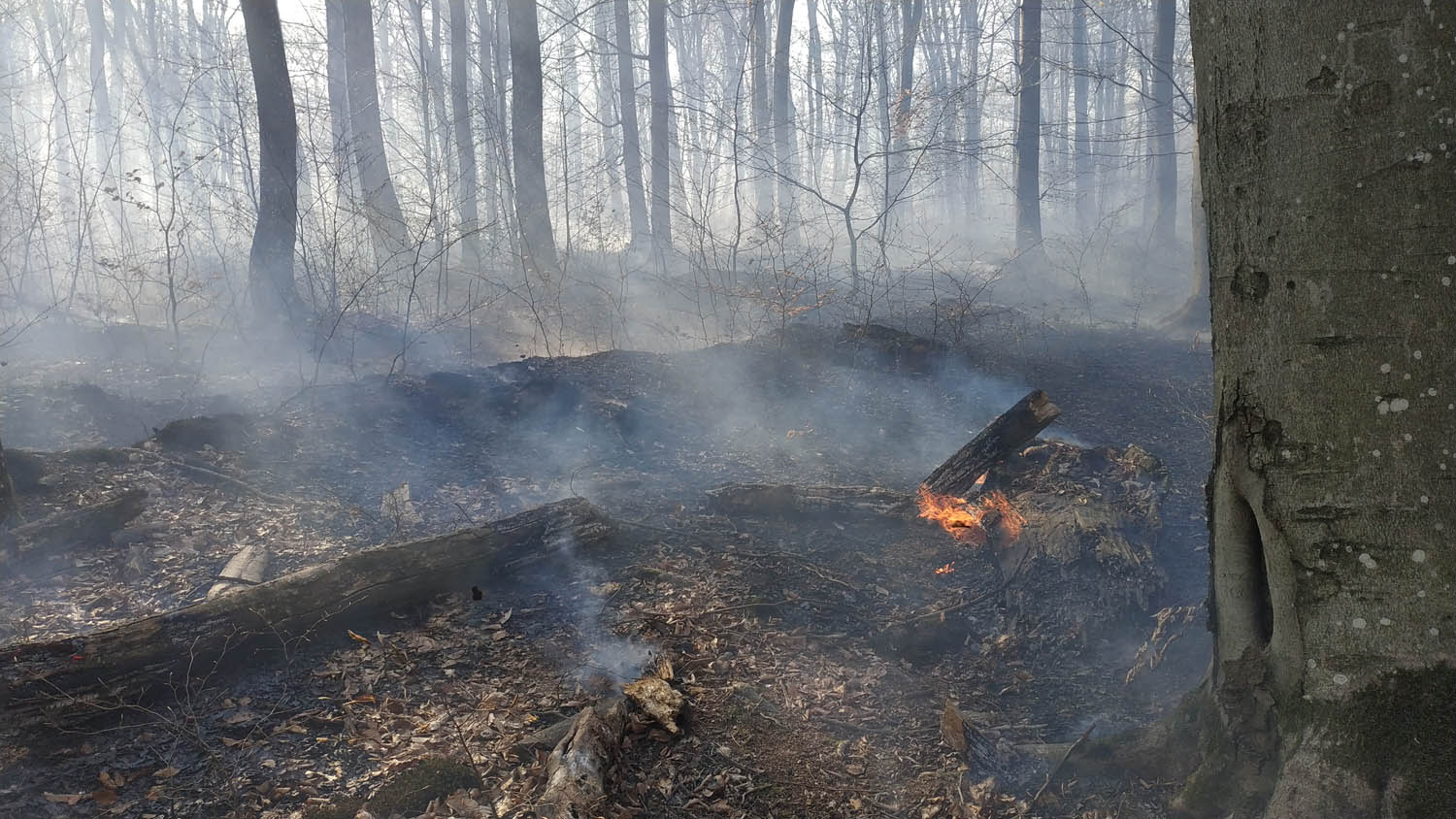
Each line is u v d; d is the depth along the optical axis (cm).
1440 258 237
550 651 461
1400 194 238
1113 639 501
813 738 403
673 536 614
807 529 653
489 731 391
